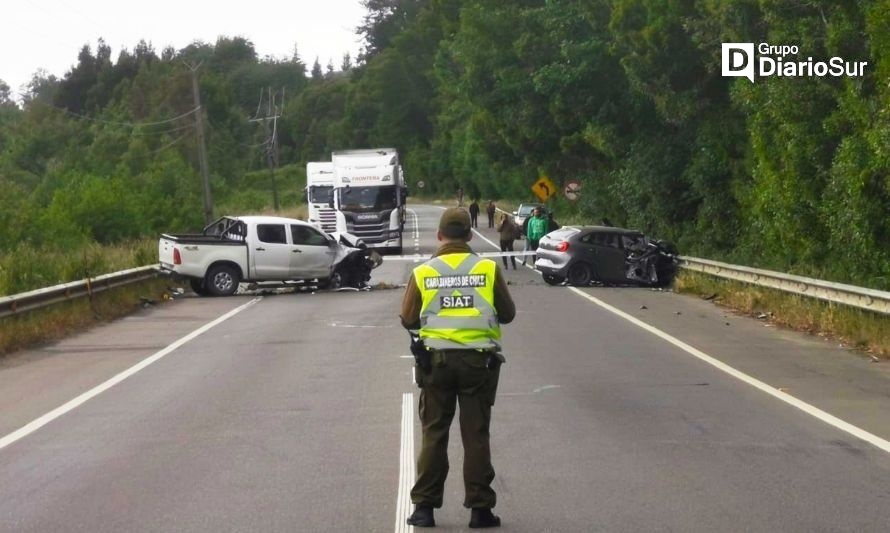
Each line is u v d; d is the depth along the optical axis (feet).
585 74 129.29
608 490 27.68
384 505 26.55
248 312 78.13
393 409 39.24
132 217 168.14
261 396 42.70
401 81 435.53
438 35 431.43
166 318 74.79
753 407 39.14
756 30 85.97
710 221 114.52
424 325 24.44
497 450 32.30
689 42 104.27
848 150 66.49
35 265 82.23
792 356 52.60
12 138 313.12
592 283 98.94
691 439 33.73
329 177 177.47
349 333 63.16
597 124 133.28
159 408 40.63
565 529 24.35
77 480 29.76
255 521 25.35
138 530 24.86
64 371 50.85
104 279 77.46
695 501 26.55
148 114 358.23
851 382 44.78
